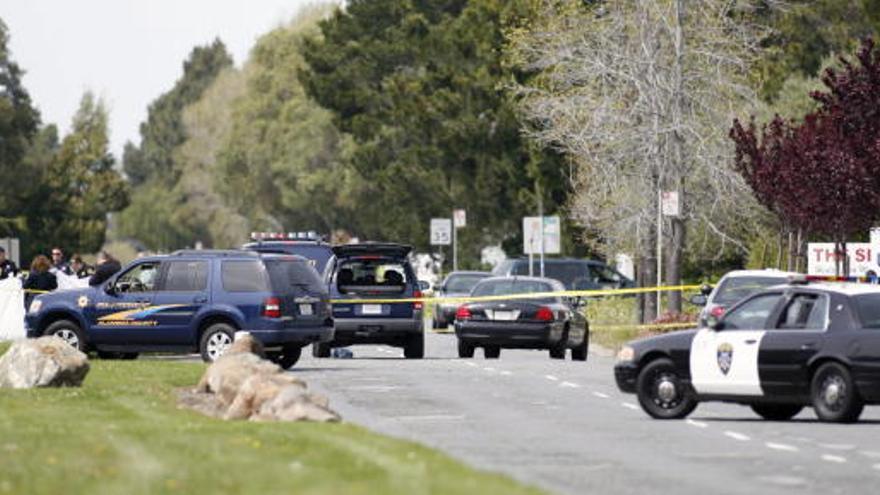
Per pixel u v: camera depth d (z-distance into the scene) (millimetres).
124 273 89125
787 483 43344
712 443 53344
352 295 99062
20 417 55656
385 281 99938
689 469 46219
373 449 44844
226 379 61625
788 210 109438
